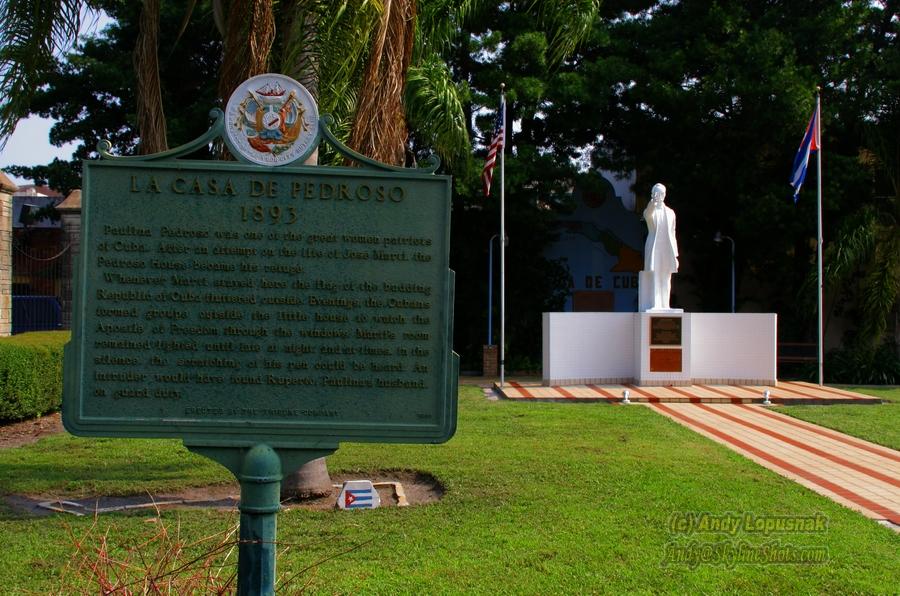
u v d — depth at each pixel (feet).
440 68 35.65
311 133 14.25
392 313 14.26
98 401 13.93
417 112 35.14
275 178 14.23
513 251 84.89
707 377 63.10
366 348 14.19
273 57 30.78
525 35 72.33
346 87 29.19
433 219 14.34
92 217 14.02
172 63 73.36
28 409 42.70
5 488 26.35
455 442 35.22
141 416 13.94
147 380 13.98
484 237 83.56
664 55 74.43
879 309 70.49
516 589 17.22
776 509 23.82
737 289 87.35
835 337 82.12
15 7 26.08
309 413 14.08
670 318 61.57
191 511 23.39
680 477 27.76
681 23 76.64
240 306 14.11
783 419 47.14
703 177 75.31
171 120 67.87
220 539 19.24
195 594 14.25
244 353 14.07
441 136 35.53
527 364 82.43
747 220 73.61
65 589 15.98
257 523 13.66
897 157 70.90
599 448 33.65
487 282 84.79
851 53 74.33
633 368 63.52
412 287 14.28
